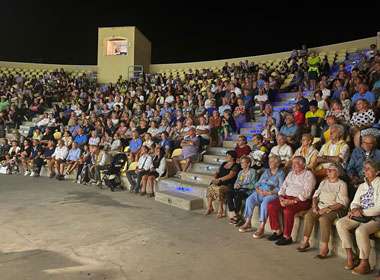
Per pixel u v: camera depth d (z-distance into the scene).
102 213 7.61
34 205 8.25
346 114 8.09
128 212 7.76
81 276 4.40
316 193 5.64
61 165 12.38
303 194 5.81
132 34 21.11
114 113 14.48
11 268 4.61
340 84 10.04
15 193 9.66
